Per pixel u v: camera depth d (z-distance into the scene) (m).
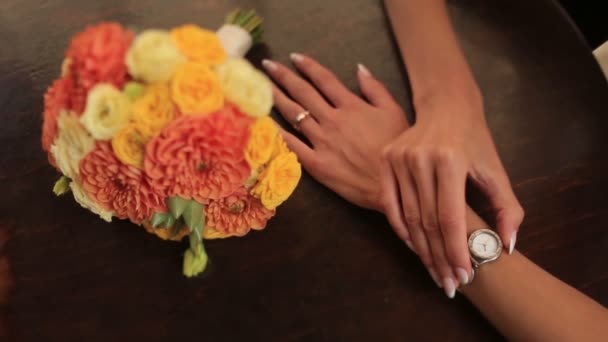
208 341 0.73
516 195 0.78
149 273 0.75
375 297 0.75
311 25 0.84
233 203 0.68
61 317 0.74
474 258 0.74
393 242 0.77
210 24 0.84
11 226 0.76
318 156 0.79
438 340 0.74
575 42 0.84
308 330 0.74
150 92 0.60
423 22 0.82
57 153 0.65
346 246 0.77
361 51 0.84
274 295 0.75
